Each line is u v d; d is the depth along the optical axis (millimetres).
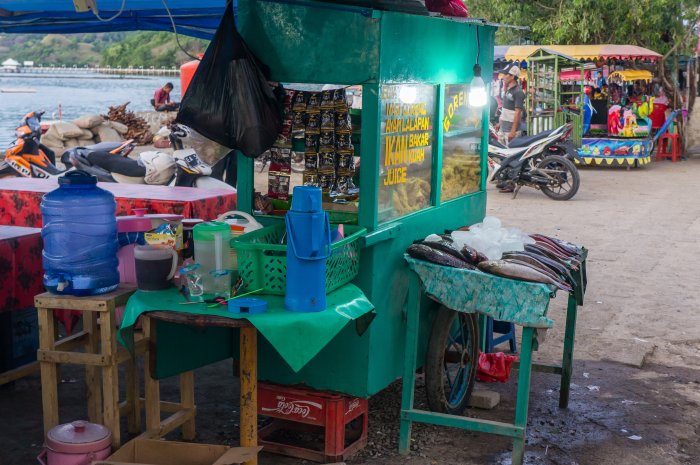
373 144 3932
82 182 3793
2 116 25031
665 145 18938
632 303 7023
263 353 4113
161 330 3701
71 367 5367
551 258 4324
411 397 4168
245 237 3764
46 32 7078
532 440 4406
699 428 4609
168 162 7809
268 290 3607
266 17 4039
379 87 3883
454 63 4742
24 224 5934
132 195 5730
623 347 5914
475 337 4652
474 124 5258
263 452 4156
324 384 4047
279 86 4109
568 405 4891
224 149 6367
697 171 16266
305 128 4137
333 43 3932
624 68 17422
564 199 12398
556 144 12500
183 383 4254
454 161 5004
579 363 5617
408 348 4145
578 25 17906
